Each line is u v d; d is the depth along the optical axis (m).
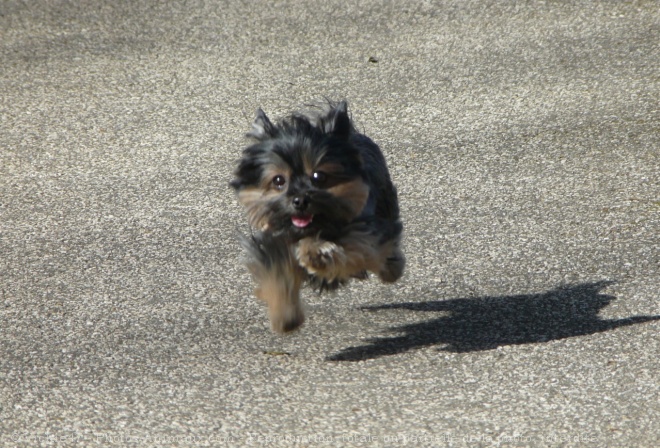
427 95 11.60
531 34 13.26
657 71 11.80
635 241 8.02
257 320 7.02
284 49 13.29
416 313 7.10
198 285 7.60
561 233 8.26
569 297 7.18
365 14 14.35
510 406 5.62
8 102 11.88
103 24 14.43
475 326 6.82
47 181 9.77
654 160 9.60
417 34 13.52
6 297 7.46
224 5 15.02
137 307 7.26
